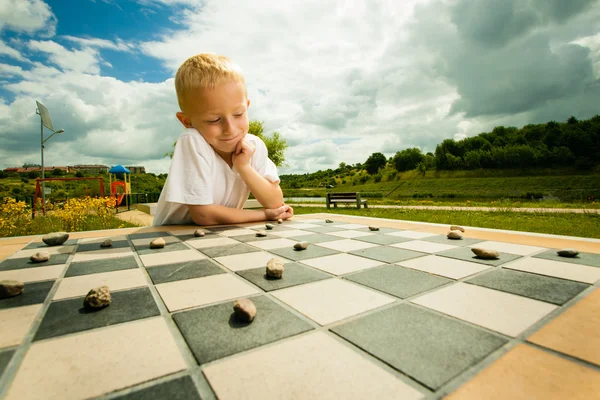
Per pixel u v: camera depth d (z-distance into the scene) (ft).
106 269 4.57
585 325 2.68
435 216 25.94
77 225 20.26
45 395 1.76
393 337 2.48
